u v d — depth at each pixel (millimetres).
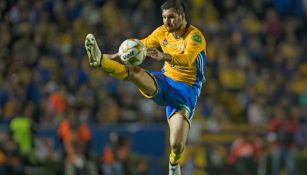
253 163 64812
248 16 85562
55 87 69375
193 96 33344
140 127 66438
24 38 76500
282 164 66000
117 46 75062
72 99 67500
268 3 88812
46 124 65500
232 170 64188
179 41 33219
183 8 33000
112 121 68188
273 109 73625
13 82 69500
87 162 57656
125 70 31641
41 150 60625
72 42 76188
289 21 87875
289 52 83562
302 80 79875
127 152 59938
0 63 73312
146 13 81000
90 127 65750
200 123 67375
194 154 63969
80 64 73188
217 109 71312
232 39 81312
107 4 81625
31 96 69125
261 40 84000
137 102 70438
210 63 77562
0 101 67875
